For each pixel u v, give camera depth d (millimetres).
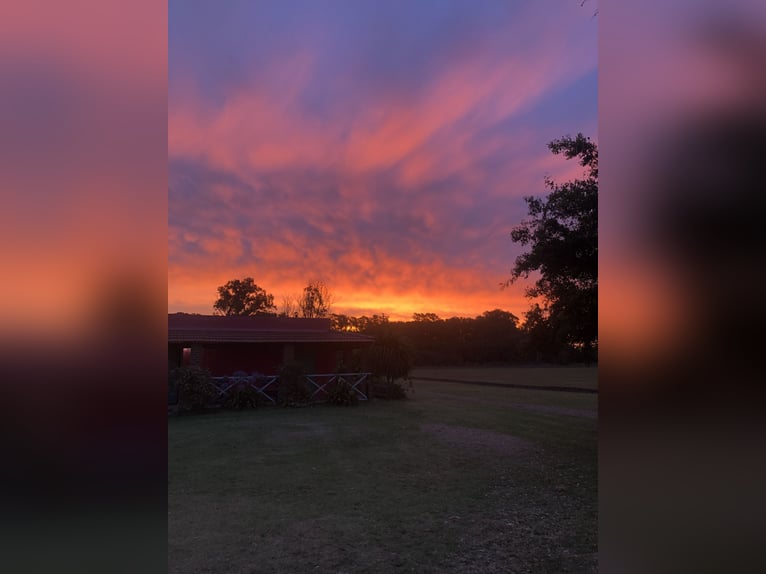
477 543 4145
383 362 17656
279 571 3586
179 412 13320
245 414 13141
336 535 4301
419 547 4055
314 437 9430
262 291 39594
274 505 5172
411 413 13336
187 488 5824
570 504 5203
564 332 9906
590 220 8953
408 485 5969
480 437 9422
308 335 18188
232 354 17328
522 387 24641
